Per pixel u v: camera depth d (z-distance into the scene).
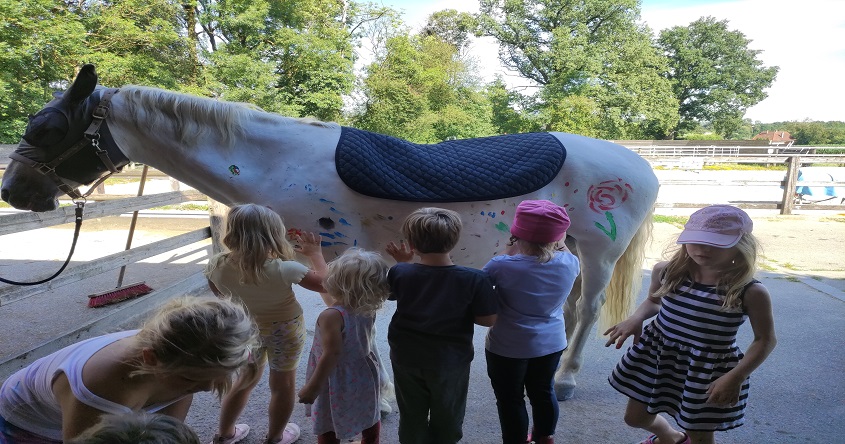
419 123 26.00
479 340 3.60
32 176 2.08
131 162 2.30
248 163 2.14
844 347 3.43
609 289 2.85
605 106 35.84
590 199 2.45
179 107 2.07
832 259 6.06
